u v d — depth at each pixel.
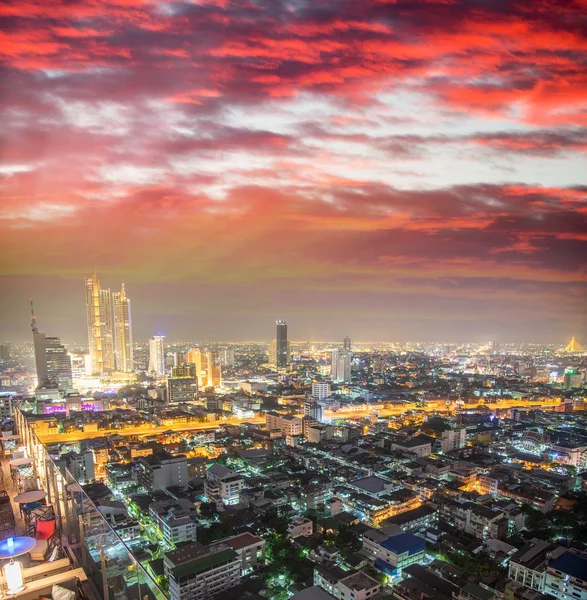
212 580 138.88
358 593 132.38
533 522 193.12
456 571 154.50
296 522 183.12
